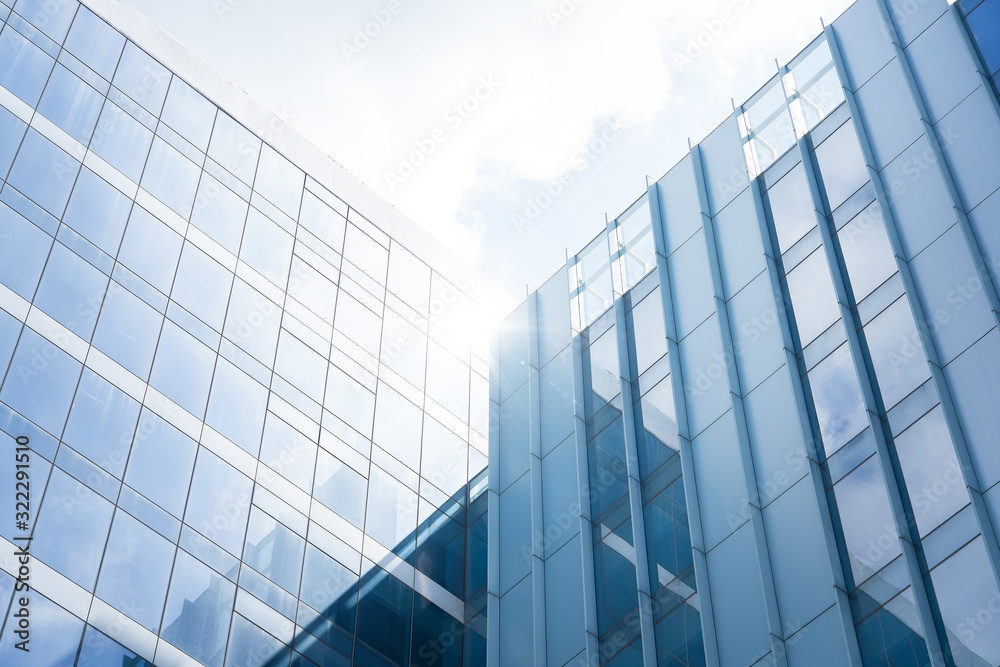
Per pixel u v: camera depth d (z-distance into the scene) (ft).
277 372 111.65
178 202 113.80
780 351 94.02
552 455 116.57
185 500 94.22
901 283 86.33
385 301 132.36
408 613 107.34
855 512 80.02
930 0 100.27
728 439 93.71
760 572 82.89
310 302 121.70
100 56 116.98
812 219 98.94
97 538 85.20
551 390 123.13
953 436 75.10
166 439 95.96
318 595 100.17
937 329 81.92
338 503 108.58
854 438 83.35
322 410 113.91
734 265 105.09
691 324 105.81
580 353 121.39
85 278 98.48
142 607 85.10
